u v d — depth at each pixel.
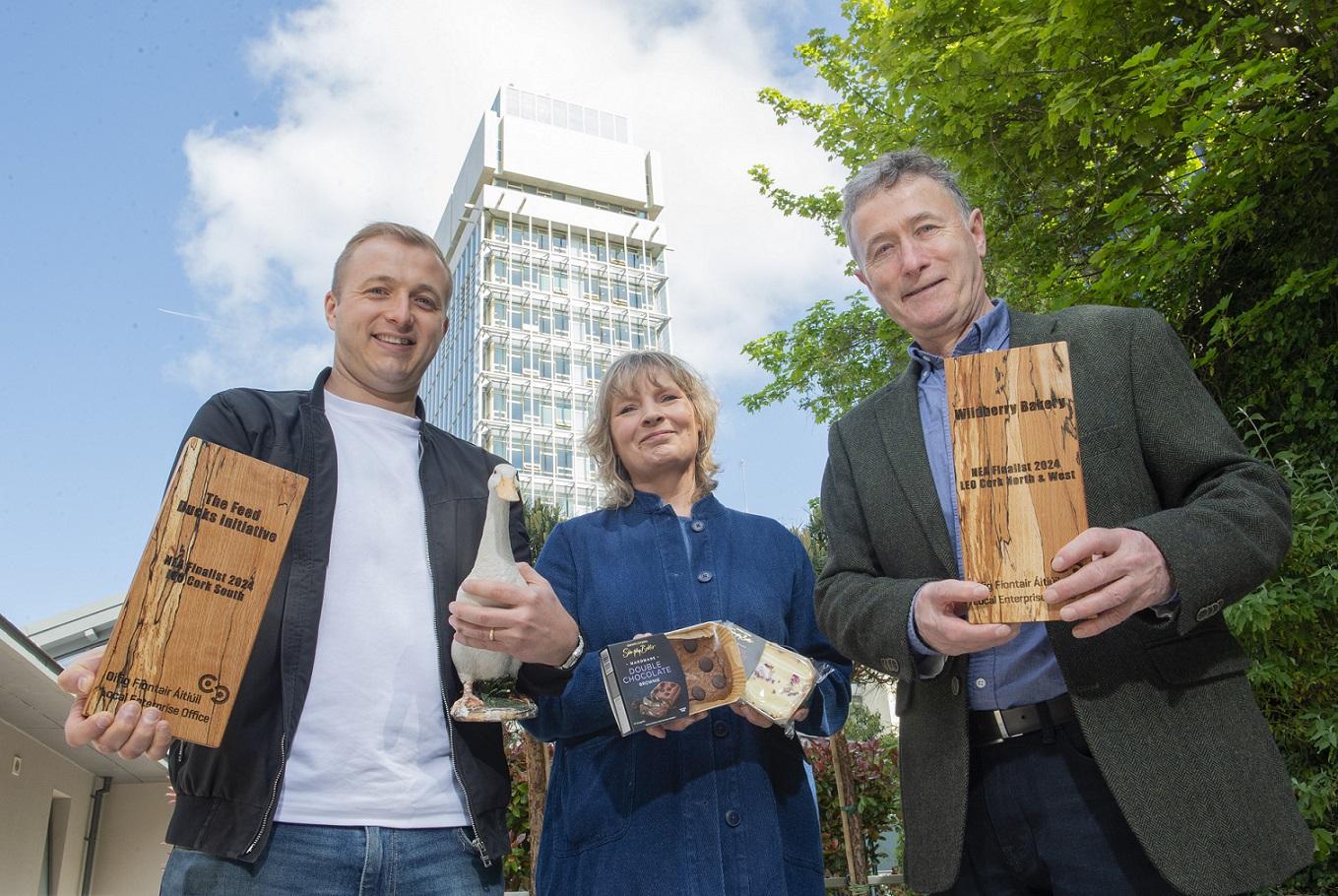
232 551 1.47
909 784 1.85
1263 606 3.56
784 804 2.18
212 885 1.57
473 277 63.47
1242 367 4.56
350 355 2.06
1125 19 4.46
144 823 13.12
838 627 1.88
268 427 1.90
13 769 9.48
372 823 1.69
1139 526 1.50
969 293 2.04
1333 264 3.83
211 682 1.42
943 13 5.48
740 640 2.04
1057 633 1.66
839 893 4.88
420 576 1.92
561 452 57.62
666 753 2.12
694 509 2.51
